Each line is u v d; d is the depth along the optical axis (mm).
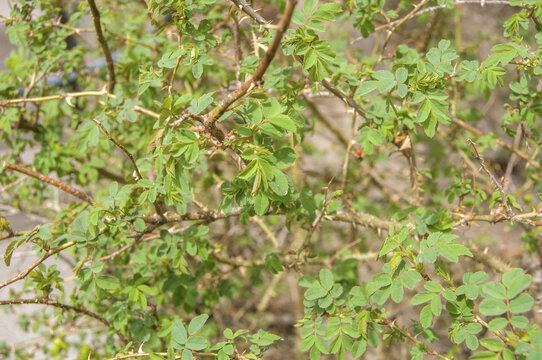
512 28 2246
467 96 4281
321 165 5496
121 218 2225
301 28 1930
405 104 2664
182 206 2234
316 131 5109
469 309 1816
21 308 4000
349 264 3244
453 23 4691
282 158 1843
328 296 2053
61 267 2881
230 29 2889
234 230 4297
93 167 3355
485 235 3885
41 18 2908
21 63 3273
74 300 2674
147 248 2848
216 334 3984
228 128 2322
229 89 3086
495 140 3316
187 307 2773
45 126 3254
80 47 3279
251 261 3424
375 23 3773
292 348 4758
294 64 2145
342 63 2658
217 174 4043
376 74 1946
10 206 3807
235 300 4766
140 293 2420
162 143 1762
